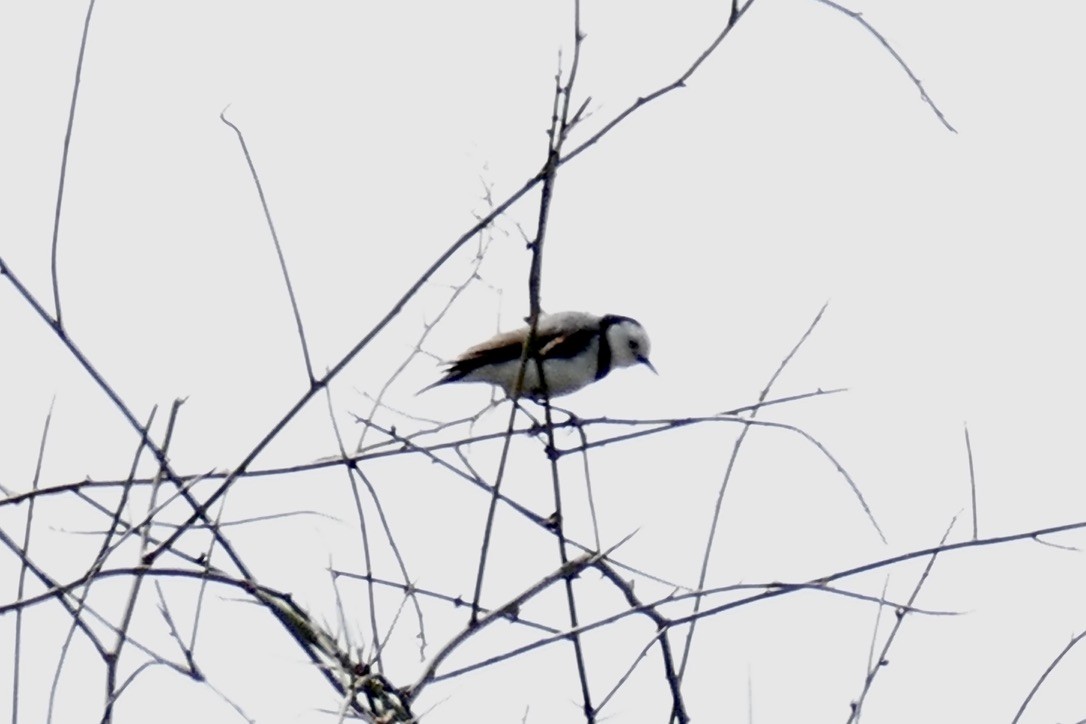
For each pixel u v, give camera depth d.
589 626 9.52
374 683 8.91
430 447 10.53
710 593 9.66
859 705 9.44
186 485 9.45
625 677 9.58
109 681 8.68
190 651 8.85
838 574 9.71
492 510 9.91
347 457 10.09
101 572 8.94
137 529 9.12
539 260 10.02
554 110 9.76
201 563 9.70
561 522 10.12
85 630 8.72
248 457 9.56
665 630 9.68
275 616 9.13
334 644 9.07
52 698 8.60
